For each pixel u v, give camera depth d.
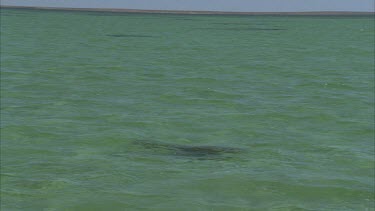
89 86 37.75
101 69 47.94
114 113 28.36
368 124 26.95
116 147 21.78
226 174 18.33
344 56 66.75
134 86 38.12
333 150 21.89
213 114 28.70
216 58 61.59
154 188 16.97
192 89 37.09
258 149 21.98
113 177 17.89
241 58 62.12
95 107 30.05
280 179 17.98
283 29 137.50
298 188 17.25
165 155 20.80
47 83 38.41
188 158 20.41
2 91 34.44
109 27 129.50
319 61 59.94
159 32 113.38
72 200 15.91
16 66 48.25
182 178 17.88
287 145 22.69
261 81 42.06
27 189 16.69
